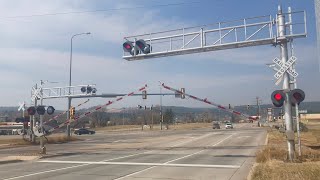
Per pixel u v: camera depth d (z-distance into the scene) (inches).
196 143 1599.4
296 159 704.4
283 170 570.6
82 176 642.2
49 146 1610.5
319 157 749.9
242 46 903.7
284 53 778.2
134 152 1175.0
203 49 940.0
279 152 814.5
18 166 811.4
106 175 653.9
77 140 2107.5
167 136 2329.0
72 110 1659.7
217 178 608.7
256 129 3368.6
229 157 966.4
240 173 666.8
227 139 1860.2
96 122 5447.8
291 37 776.3
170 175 649.0
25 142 1804.9
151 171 705.6
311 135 1907.0
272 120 3425.2
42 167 788.0
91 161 906.7
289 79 735.7
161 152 1160.8
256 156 902.4
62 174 670.5
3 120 5255.9
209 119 7529.5
